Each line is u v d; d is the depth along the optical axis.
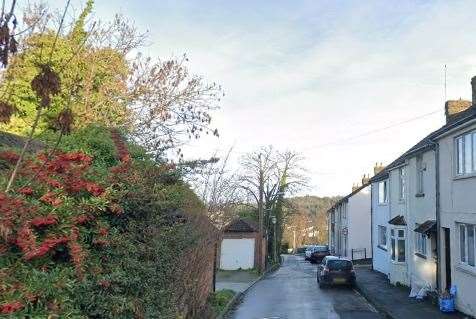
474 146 15.46
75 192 6.12
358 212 47.81
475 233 15.37
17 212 4.79
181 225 9.06
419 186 21.84
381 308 17.62
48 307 4.81
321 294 23.25
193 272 11.07
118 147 8.29
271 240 52.06
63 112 4.68
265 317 16.55
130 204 6.96
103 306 6.05
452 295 16.72
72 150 7.31
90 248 6.27
